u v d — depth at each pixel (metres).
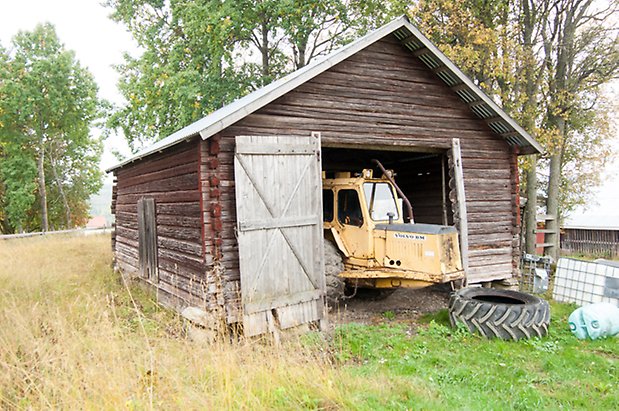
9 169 29.98
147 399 3.98
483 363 5.80
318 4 20.42
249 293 6.74
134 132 21.56
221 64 21.27
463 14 13.90
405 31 8.48
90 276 11.45
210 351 4.98
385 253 8.30
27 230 34.59
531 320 6.79
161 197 9.18
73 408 3.70
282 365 4.85
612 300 8.77
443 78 9.28
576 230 24.45
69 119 32.06
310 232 7.46
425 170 11.60
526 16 14.66
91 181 36.84
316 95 7.93
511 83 13.99
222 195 7.04
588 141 17.61
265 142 6.99
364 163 12.58
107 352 4.62
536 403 4.65
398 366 5.62
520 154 10.49
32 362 4.74
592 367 5.73
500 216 10.11
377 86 8.59
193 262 7.50
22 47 30.64
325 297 7.55
